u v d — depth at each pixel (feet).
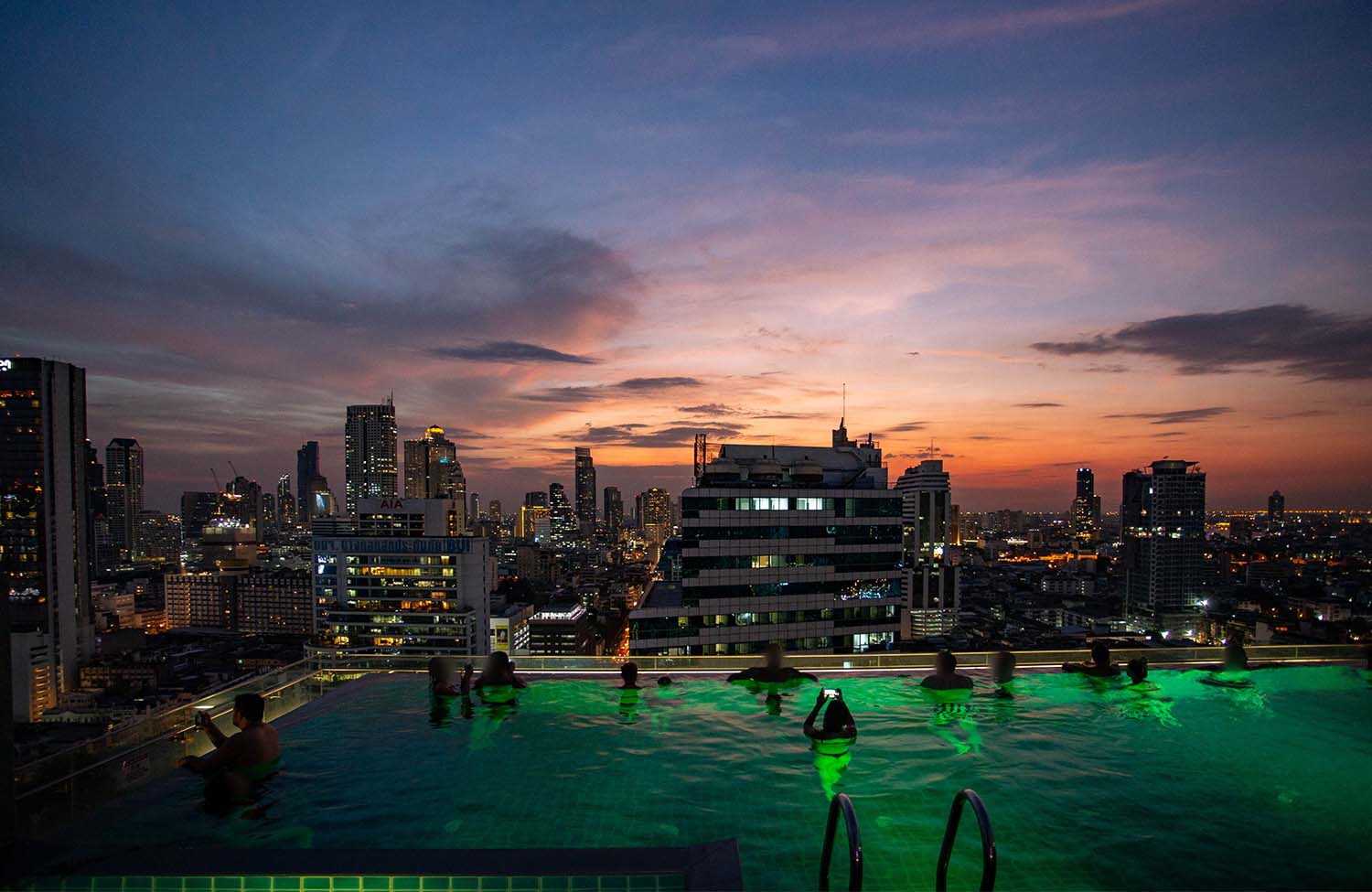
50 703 585.22
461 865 20.34
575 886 20.17
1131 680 53.47
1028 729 44.80
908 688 53.26
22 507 624.18
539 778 37.09
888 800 34.19
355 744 42.22
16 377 633.61
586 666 55.62
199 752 38.52
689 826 31.27
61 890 21.84
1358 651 55.11
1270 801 33.99
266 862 20.97
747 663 55.52
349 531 650.84
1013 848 29.09
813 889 25.81
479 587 561.84
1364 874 27.32
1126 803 33.76
